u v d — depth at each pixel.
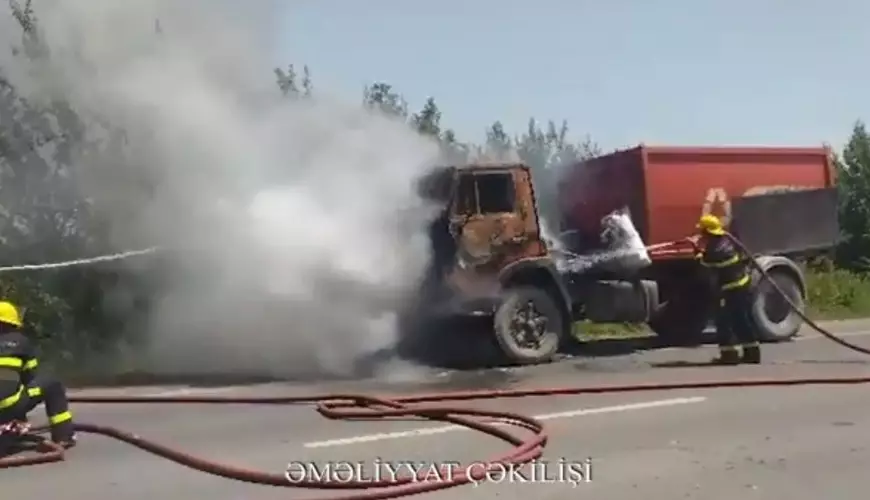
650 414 7.92
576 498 5.41
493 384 9.84
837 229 13.70
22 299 11.30
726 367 10.74
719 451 6.56
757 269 11.82
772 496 5.42
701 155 12.99
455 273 11.02
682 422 7.58
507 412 7.96
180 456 6.47
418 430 7.44
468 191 11.09
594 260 12.25
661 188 12.76
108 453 6.83
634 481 5.77
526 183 11.33
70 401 9.16
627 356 12.00
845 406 8.19
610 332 14.89
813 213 13.50
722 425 7.45
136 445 6.99
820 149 13.68
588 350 12.80
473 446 6.82
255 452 6.79
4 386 6.70
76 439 7.31
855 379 9.49
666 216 12.78
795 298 13.09
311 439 7.18
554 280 11.49
